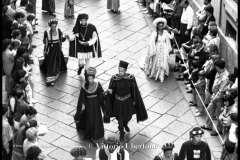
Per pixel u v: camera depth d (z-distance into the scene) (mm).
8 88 30656
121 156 24250
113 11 43625
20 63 29812
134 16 43094
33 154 24172
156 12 41500
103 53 37844
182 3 37031
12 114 27594
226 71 29609
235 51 31391
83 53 34625
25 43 32531
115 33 40531
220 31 34125
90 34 34375
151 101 32875
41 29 40938
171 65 35719
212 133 29578
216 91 29781
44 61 35031
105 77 35188
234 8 31719
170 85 34344
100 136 29375
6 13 35844
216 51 31031
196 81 31750
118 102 29125
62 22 42062
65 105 32562
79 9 44188
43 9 43156
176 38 37375
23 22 35594
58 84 34531
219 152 28266
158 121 31078
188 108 32094
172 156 23969
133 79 29203
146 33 40531
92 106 29000
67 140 29578
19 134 26000
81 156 24188
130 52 38031
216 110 29766
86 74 28734
